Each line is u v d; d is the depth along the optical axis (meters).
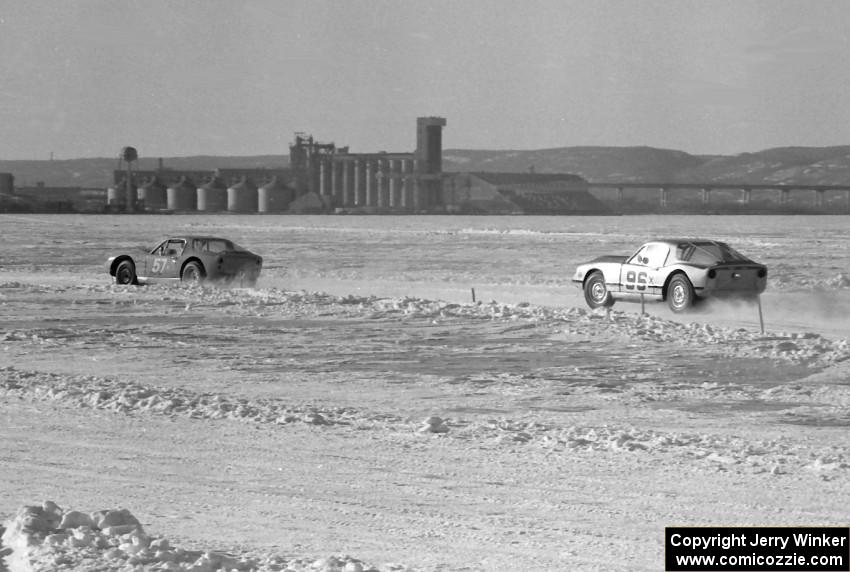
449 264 100.81
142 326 43.94
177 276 63.00
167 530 15.07
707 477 18.47
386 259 109.69
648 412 25.59
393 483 18.06
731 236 185.75
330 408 25.67
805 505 16.52
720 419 24.69
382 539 14.62
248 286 63.38
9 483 18.06
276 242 155.12
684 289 48.31
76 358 35.06
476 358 35.34
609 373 32.12
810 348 37.03
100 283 67.44
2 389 27.64
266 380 30.64
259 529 15.17
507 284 70.81
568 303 55.75
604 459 19.91
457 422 23.80
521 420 24.38
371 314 47.75
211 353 36.34
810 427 23.72
